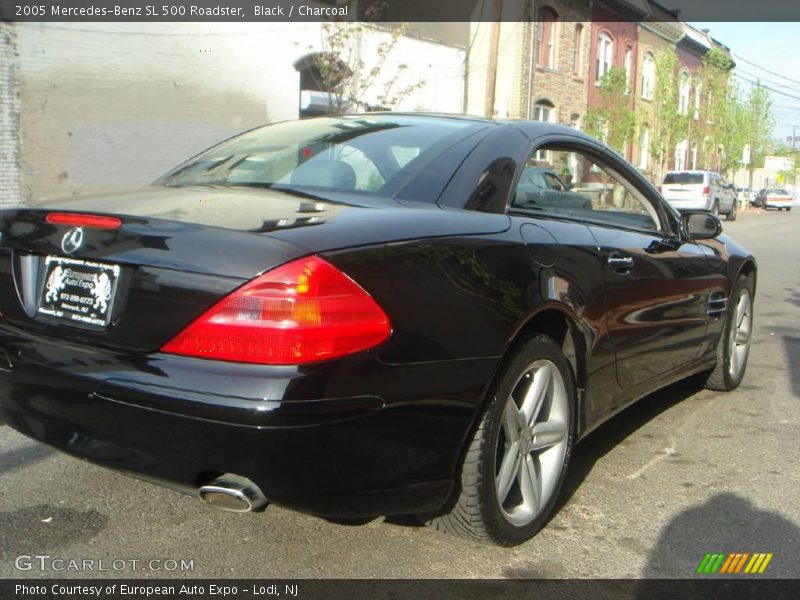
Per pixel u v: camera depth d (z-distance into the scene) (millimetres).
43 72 12359
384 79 18641
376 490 2393
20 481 3432
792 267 13734
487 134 3285
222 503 2379
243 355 2191
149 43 13711
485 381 2613
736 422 4660
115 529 3035
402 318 2365
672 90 32312
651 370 3941
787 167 68688
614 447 4180
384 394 2316
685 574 2848
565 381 3154
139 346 2348
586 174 3730
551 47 26250
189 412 2189
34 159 12414
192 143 14656
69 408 2447
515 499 3076
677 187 28688
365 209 2635
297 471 2219
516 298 2758
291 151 3363
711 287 4508
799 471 3895
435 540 3029
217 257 2256
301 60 16547
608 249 3418
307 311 2182
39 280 2650
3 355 2639
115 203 2760
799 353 6625
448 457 2547
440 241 2582
